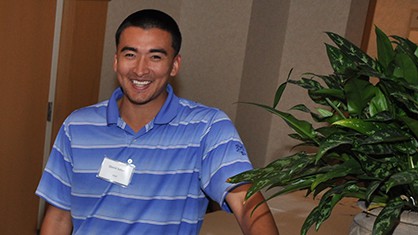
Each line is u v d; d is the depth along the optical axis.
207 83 4.41
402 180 0.90
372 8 4.84
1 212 3.60
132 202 1.55
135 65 1.47
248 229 1.41
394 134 1.00
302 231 1.00
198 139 1.55
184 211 1.57
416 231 1.04
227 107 4.34
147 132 1.56
